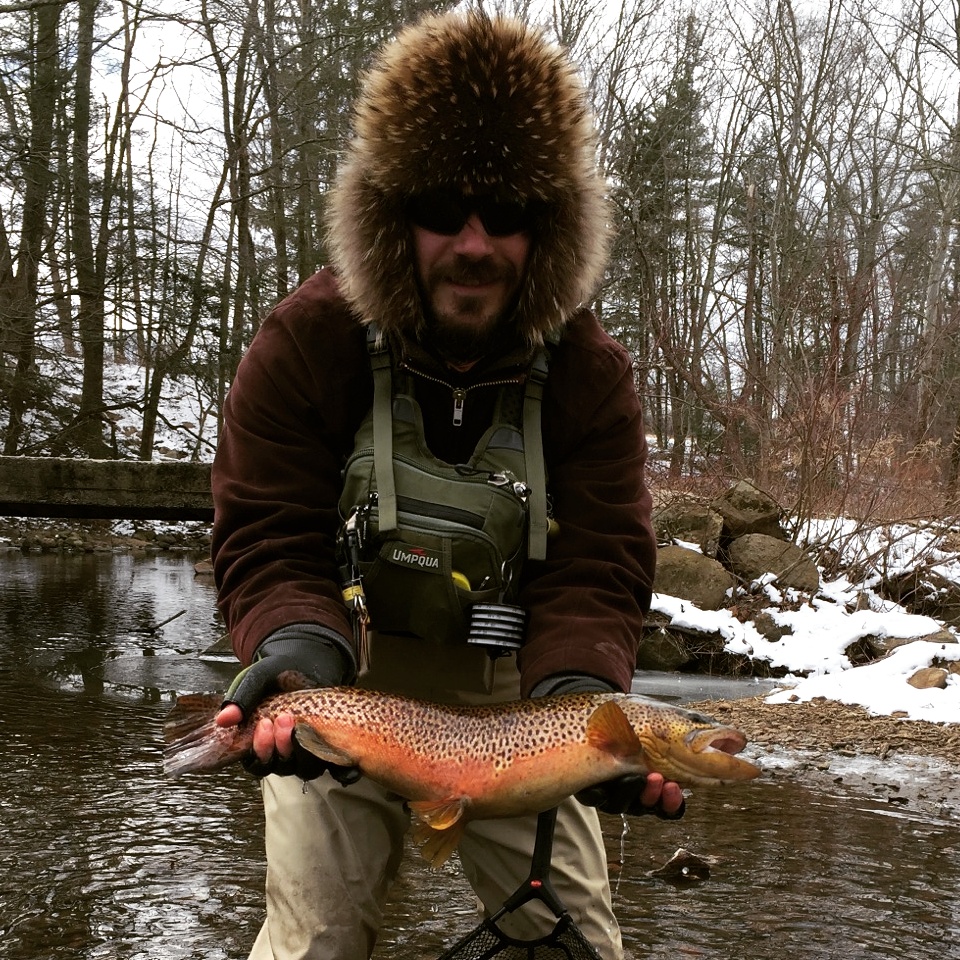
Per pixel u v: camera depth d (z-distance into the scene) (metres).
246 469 1.33
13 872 2.44
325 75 12.53
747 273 16.12
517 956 1.38
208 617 6.86
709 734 1.10
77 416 13.17
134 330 12.65
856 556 6.27
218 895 2.33
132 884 2.38
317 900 1.30
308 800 1.32
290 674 1.15
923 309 15.26
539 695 1.26
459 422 1.32
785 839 2.76
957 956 2.05
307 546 1.31
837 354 6.90
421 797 1.15
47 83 11.52
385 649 1.44
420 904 2.30
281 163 12.92
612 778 1.12
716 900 2.32
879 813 3.00
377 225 1.27
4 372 12.25
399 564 1.26
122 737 3.76
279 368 1.33
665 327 9.52
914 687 4.55
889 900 2.33
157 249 12.26
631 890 2.38
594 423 1.38
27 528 12.99
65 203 12.19
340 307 1.34
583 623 1.31
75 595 7.83
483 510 1.26
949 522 6.35
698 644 5.52
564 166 1.28
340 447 1.37
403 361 1.31
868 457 6.59
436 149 1.24
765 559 6.06
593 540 1.36
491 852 1.41
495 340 1.33
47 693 4.48
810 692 4.62
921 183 16.03
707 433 10.10
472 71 1.25
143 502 6.05
